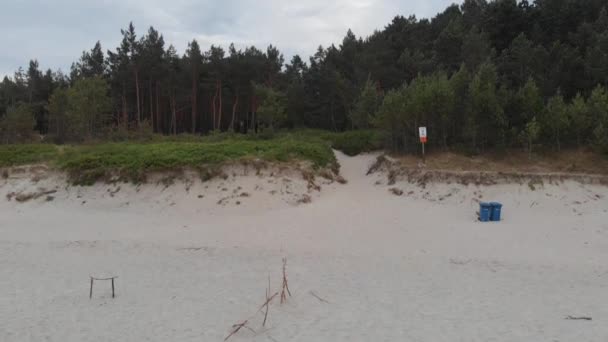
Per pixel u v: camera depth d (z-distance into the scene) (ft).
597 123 74.64
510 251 45.62
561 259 42.68
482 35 139.64
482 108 75.25
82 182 78.13
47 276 40.14
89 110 125.80
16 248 50.11
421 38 188.96
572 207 61.77
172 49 182.70
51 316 30.86
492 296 33.91
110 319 30.30
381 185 78.74
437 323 29.12
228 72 164.14
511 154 76.38
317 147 92.38
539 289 35.24
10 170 85.92
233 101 172.35
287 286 35.45
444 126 80.64
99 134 130.72
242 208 68.49
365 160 101.86
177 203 70.90
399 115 83.71
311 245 49.34
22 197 77.15
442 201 66.95
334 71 165.58
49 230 59.52
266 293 35.19
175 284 37.58
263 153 81.82
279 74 182.09
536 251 45.47
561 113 74.95
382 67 156.15
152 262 44.11
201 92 170.60
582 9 146.41
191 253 46.98
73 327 28.96
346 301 33.30
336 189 79.05
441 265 41.73
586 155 73.97
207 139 125.49
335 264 42.55
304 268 41.45
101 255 46.83
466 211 63.26
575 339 26.61
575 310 31.04
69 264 43.83
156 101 172.96
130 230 58.80
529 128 72.38
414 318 30.01
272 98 143.23
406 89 89.25
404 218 60.64
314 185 76.79
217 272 40.65
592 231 52.39
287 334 27.71
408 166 77.61
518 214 60.95
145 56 156.97
